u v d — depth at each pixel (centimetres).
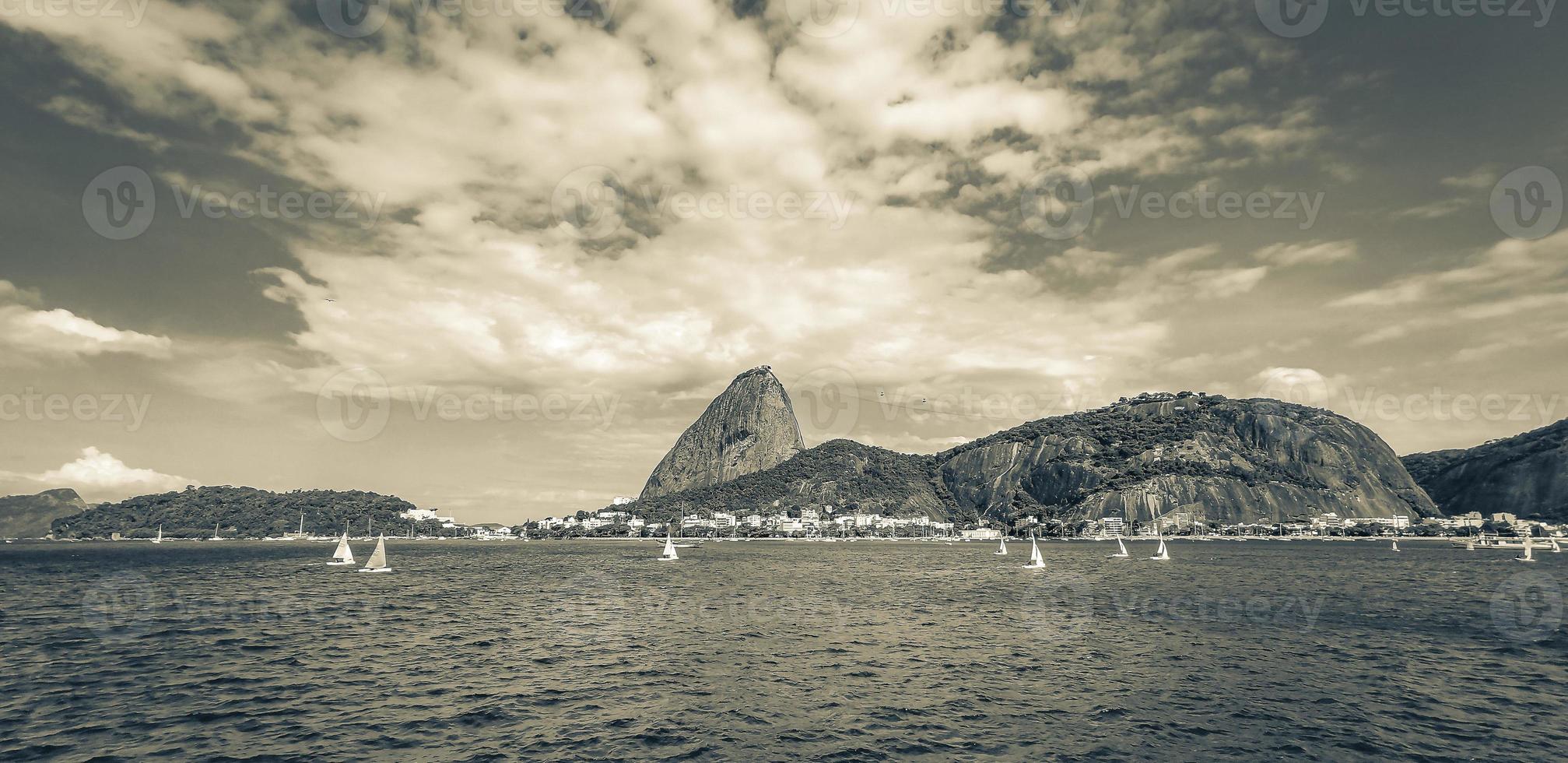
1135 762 2383
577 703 3066
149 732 2677
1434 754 2466
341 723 2777
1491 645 4416
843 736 2636
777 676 3584
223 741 2570
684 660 3975
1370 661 3922
